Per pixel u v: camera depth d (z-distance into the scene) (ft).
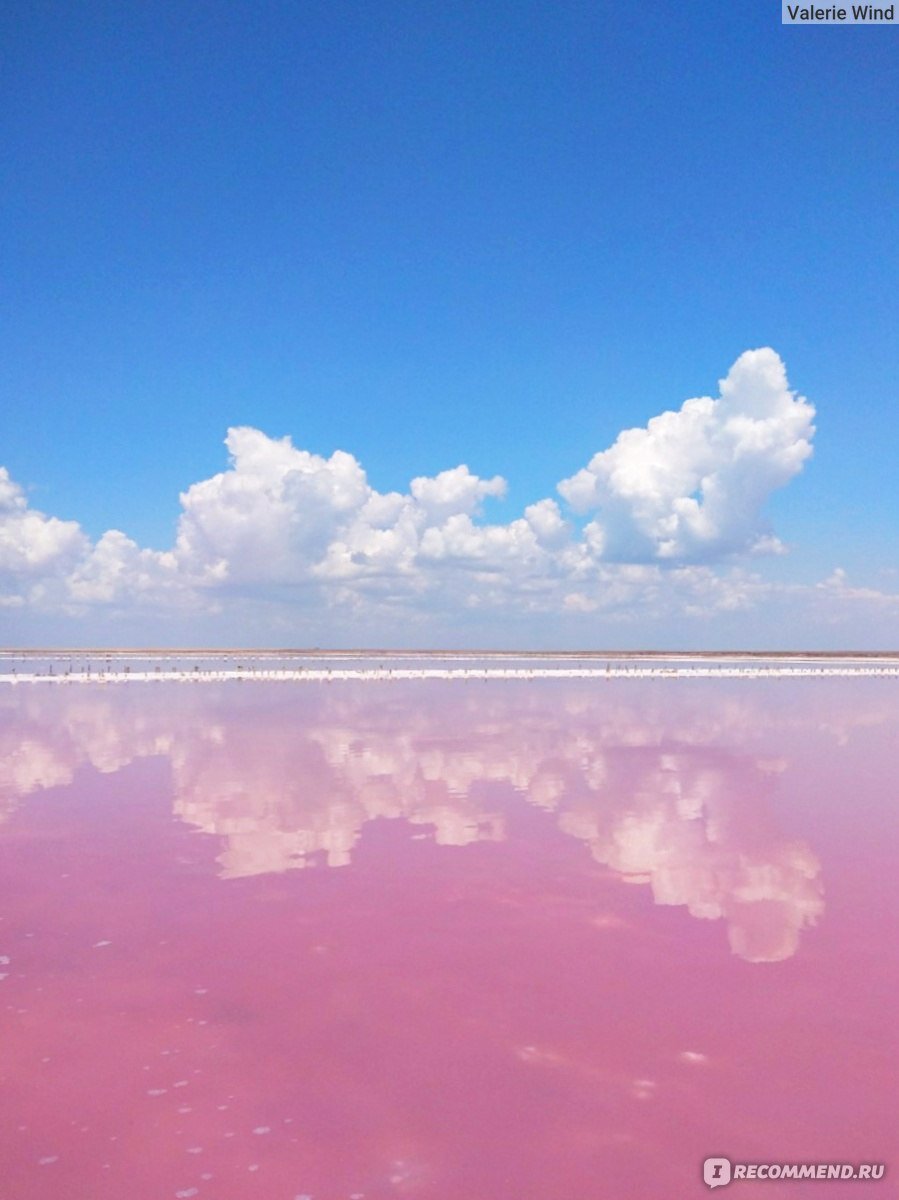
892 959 24.31
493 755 63.87
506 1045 19.29
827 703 120.98
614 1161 15.07
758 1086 17.48
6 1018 20.75
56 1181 14.62
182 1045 19.39
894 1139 15.71
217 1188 14.43
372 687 155.84
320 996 21.91
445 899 29.84
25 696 129.39
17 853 35.96
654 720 93.20
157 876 32.71
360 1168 14.96
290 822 41.63
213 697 127.24
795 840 38.17
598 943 25.62
